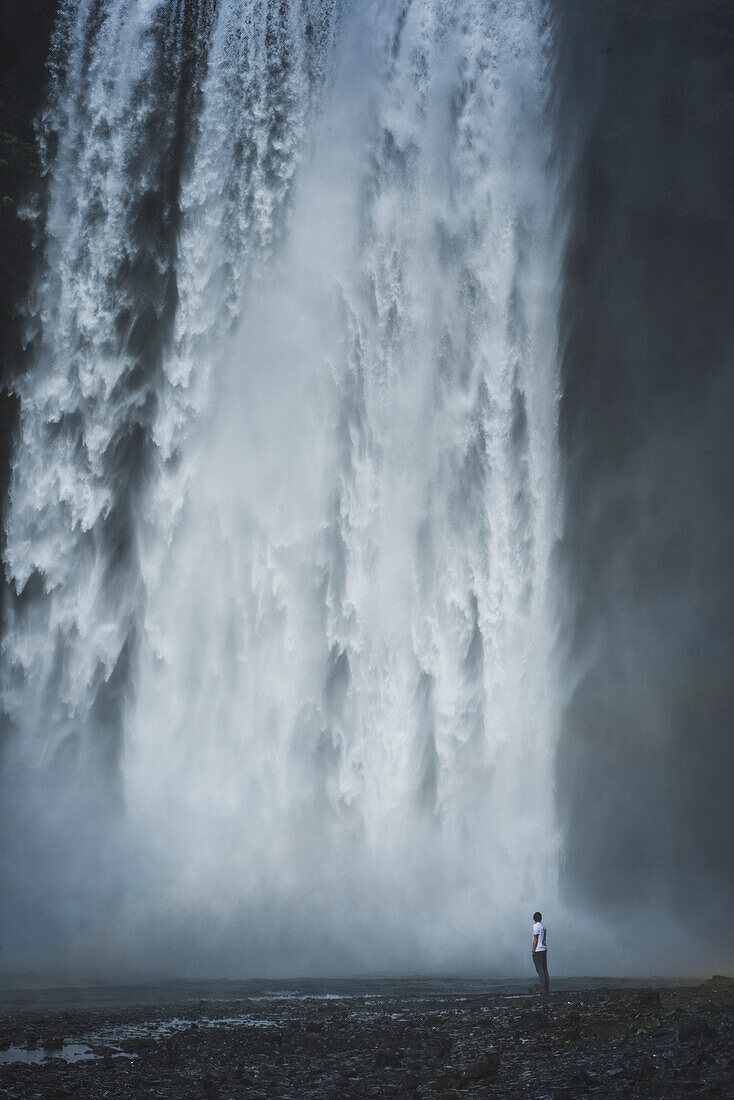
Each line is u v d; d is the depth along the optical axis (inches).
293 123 1449.3
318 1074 422.9
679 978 896.3
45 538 1355.8
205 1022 583.2
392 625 1382.9
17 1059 467.5
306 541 1397.6
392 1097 377.1
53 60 1411.2
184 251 1423.5
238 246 1432.1
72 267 1392.7
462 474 1409.9
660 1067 369.4
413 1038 501.7
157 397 1401.3
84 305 1392.7
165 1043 503.5
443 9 1469.0
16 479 1355.8
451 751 1354.6
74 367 1385.3
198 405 1408.7
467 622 1387.8
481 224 1444.4
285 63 1456.7
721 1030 416.5
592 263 1461.6
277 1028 549.0
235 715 1355.8
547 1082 374.6
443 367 1424.7
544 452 1429.6
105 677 1342.3
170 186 1425.9
